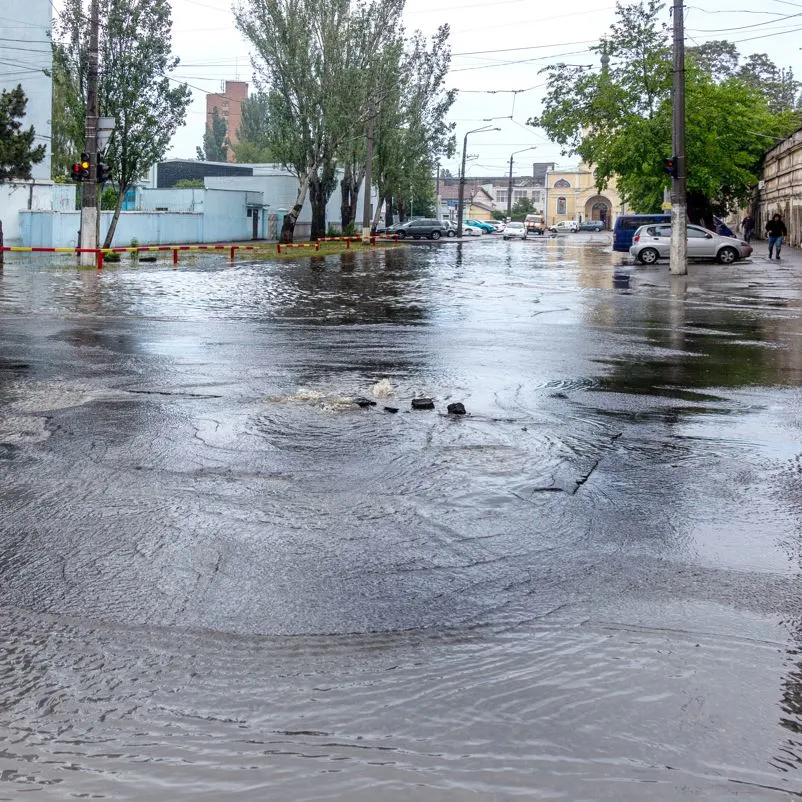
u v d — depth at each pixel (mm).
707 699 3402
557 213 126562
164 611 4195
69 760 3010
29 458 6867
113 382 10047
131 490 6062
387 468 6578
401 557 4891
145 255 39906
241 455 6930
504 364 11641
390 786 2867
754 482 6398
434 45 60219
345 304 20188
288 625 4055
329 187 55469
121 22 35281
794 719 3264
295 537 5180
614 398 9445
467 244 61469
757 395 9766
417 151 61406
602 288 25312
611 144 43594
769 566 4816
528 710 3324
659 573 4703
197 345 13180
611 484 6297
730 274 30938
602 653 3787
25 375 10516
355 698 3412
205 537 5176
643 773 2934
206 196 55406
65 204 48438
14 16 45375
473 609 4238
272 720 3258
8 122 33469
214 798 2816
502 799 2807
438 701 3391
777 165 55250
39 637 3930
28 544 5062
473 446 7242
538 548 5055
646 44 43031
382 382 9727
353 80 48750
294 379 10305
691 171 43406
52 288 23875
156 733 3174
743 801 2795
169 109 36938
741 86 45219
